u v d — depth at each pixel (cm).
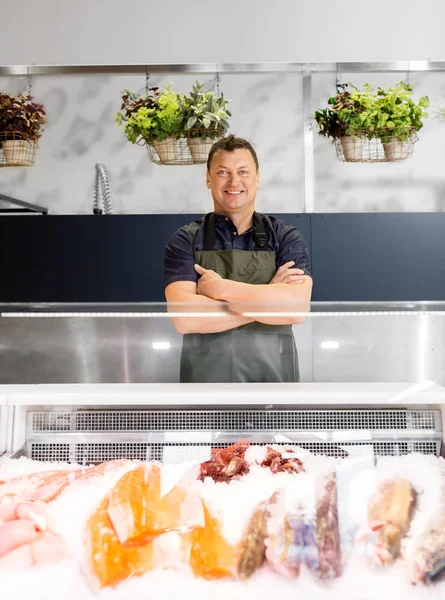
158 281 283
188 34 362
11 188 359
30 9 364
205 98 283
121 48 364
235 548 118
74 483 127
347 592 116
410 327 139
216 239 234
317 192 356
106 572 117
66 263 283
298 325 138
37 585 116
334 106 281
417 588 116
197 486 127
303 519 121
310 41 362
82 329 138
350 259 282
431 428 138
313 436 136
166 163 294
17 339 137
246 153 232
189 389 132
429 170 356
